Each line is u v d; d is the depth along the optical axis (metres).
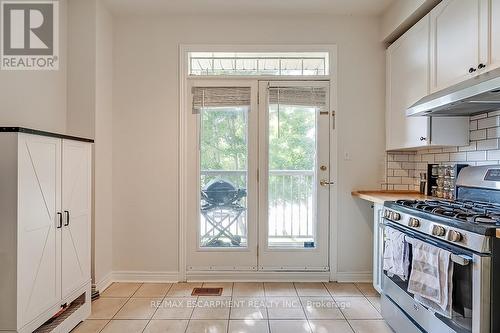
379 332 2.16
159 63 3.09
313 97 3.09
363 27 3.09
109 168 3.03
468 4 1.92
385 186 3.10
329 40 3.09
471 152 2.31
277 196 3.15
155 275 3.10
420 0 2.34
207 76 3.09
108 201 3.02
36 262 1.80
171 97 3.09
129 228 3.10
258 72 3.21
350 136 3.11
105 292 2.83
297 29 3.09
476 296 1.41
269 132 3.12
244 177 3.14
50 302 1.92
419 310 1.82
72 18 2.78
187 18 3.08
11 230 1.65
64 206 2.07
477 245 1.41
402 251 1.95
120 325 2.25
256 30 3.08
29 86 2.41
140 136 3.09
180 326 2.23
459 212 1.69
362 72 3.10
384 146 3.10
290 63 3.21
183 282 3.08
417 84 2.49
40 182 1.83
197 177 3.11
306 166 3.15
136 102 3.09
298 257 3.12
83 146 2.30
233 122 3.14
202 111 3.12
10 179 1.65
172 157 3.10
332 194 3.11
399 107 2.79
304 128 3.14
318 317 2.37
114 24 3.08
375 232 2.71
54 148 1.97
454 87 1.90
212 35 3.08
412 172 3.10
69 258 2.12
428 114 2.28
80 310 2.27
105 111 2.95
